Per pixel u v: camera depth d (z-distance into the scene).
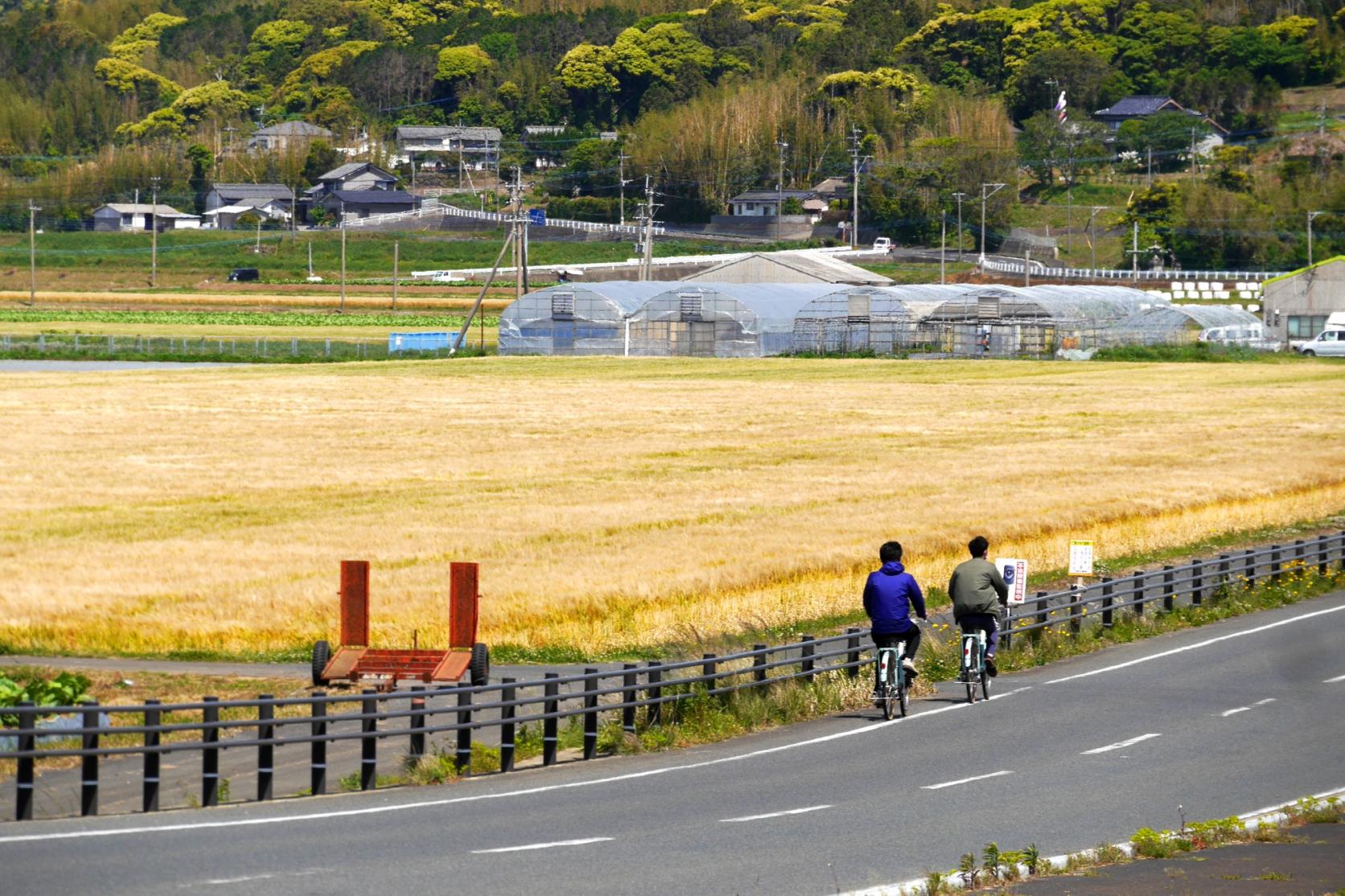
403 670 55.69
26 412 154.62
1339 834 35.69
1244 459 127.31
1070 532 91.06
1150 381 196.75
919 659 61.19
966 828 36.38
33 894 29.19
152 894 29.28
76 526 91.56
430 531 90.25
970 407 166.50
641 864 32.69
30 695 50.47
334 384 185.50
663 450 132.38
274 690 55.16
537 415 157.00
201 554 81.88
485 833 35.62
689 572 76.31
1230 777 42.22
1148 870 31.89
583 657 61.88
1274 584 80.06
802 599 70.94
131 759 46.88
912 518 95.12
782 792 40.72
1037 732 48.72
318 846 34.03
